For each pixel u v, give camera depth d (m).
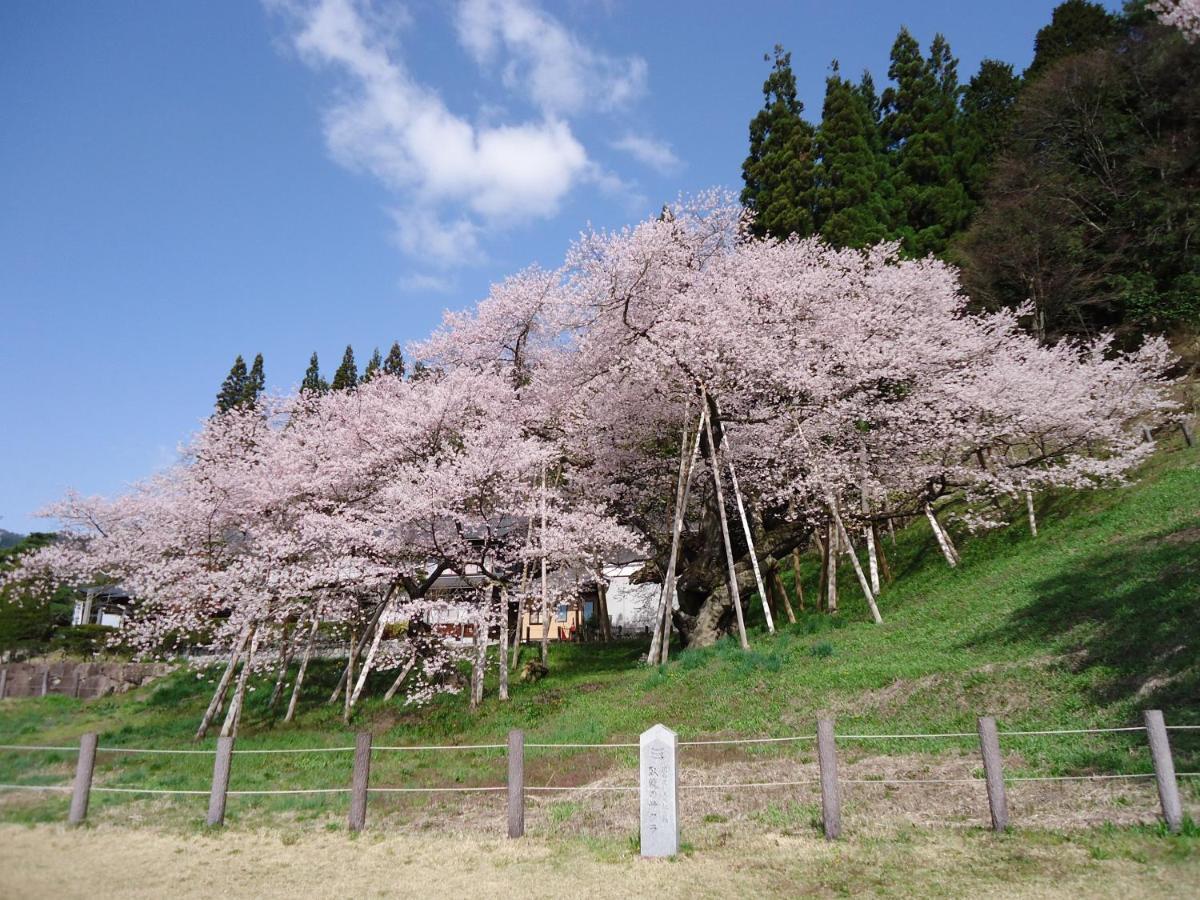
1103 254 29.83
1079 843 7.26
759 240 28.77
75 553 22.11
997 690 11.88
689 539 23.11
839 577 24.98
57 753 16.12
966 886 6.54
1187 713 9.31
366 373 46.31
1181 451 21.33
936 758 10.47
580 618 32.91
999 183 33.50
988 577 18.62
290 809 10.86
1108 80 30.73
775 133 35.31
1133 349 28.00
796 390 20.34
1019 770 9.55
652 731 8.21
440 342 25.83
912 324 22.41
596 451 23.31
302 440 22.47
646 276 21.86
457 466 19.45
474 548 21.83
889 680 13.55
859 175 34.03
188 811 10.73
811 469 20.19
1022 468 21.80
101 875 7.77
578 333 23.84
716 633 20.44
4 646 31.14
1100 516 19.34
